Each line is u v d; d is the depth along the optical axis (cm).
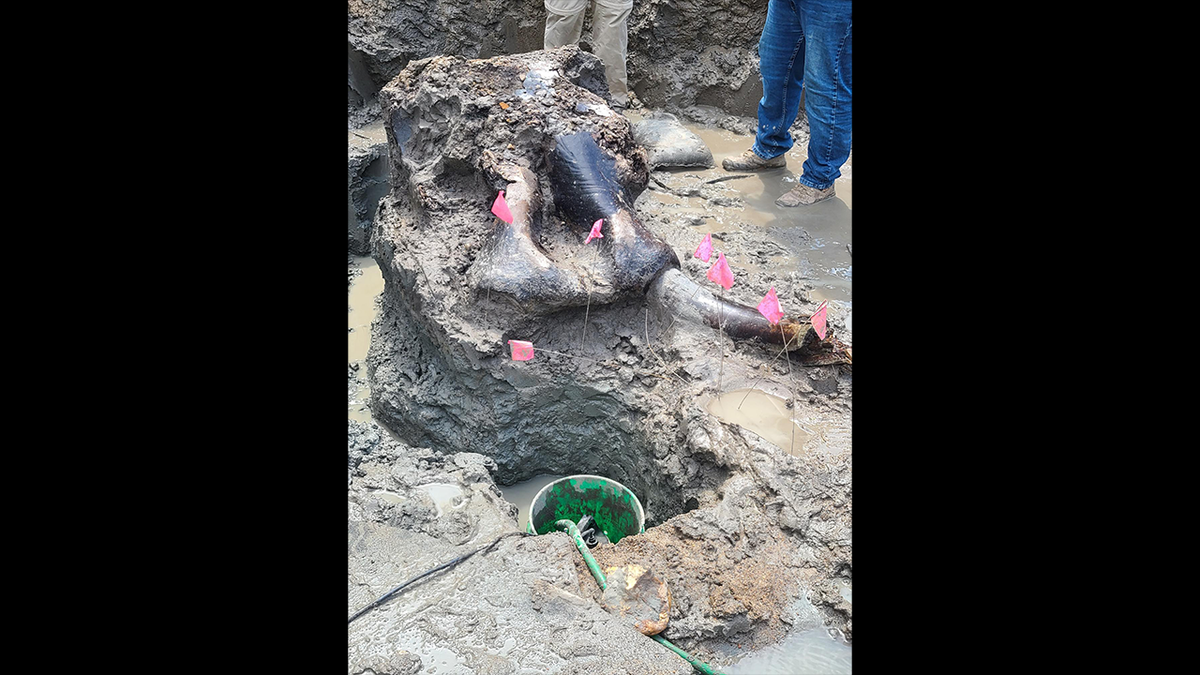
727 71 653
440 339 404
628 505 354
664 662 275
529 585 296
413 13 644
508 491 410
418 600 291
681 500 361
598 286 400
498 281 388
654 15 652
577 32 621
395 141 468
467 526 319
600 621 286
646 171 458
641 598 296
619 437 400
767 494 336
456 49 658
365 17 635
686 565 312
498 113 440
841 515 328
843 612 299
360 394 452
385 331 458
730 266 489
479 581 298
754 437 357
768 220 544
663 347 402
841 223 542
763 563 314
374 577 298
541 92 448
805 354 393
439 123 454
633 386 394
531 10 664
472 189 447
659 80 662
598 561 313
